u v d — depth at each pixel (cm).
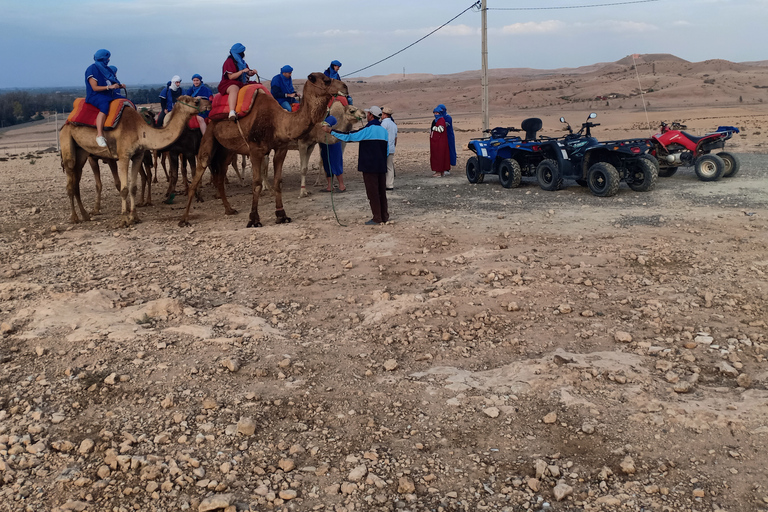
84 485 397
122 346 589
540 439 438
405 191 1398
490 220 1048
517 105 7906
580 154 1267
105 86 1070
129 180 1110
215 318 662
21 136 6397
